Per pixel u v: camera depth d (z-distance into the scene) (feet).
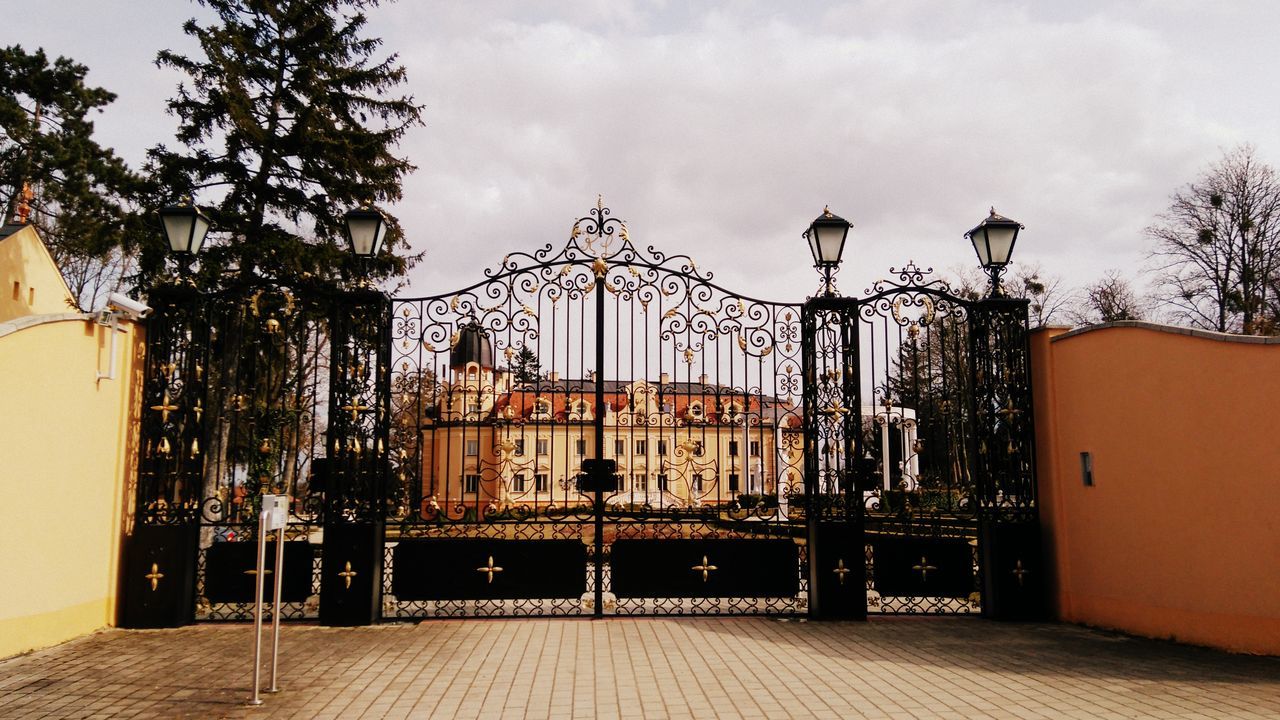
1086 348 28.37
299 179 60.80
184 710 18.03
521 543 29.12
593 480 29.07
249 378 30.91
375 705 18.42
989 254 30.14
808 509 29.14
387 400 28.60
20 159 67.56
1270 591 22.21
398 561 28.89
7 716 17.47
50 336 24.23
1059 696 18.85
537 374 29.12
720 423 29.71
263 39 61.67
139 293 55.72
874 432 30.25
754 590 29.58
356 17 65.00
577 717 17.47
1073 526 28.66
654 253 29.99
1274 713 17.12
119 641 25.05
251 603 28.37
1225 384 23.50
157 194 57.82
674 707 18.20
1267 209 92.48
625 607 31.91
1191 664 21.84
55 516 24.43
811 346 29.66
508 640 25.40
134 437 28.40
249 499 28.81
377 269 63.41
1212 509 23.72
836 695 19.10
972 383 29.84
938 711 17.69
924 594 29.81
